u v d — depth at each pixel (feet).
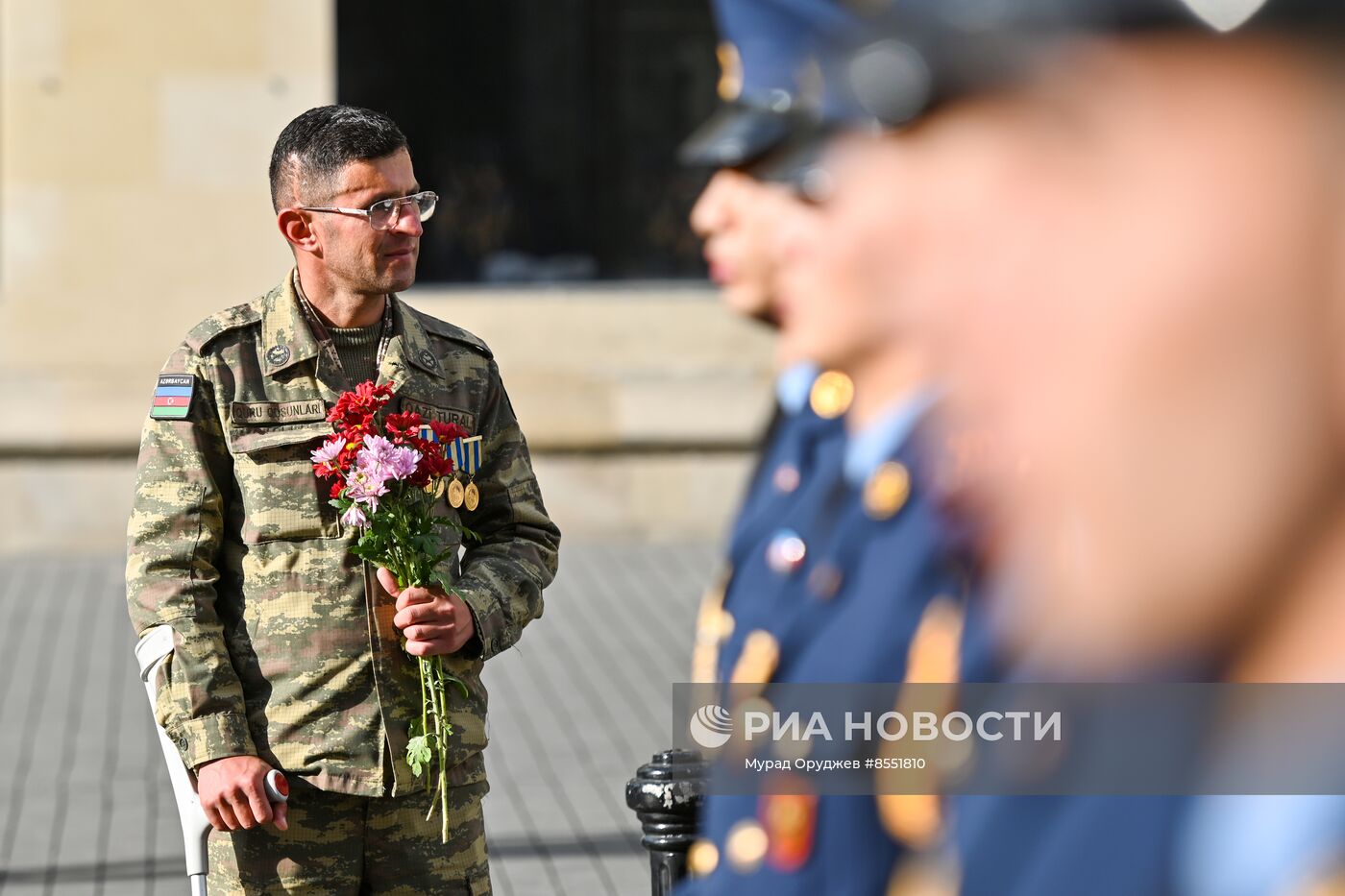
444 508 17.56
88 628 49.34
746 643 5.68
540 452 60.64
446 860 17.24
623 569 57.31
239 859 16.74
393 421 16.97
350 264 17.22
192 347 17.24
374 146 17.26
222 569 17.12
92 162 57.82
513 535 18.45
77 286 57.93
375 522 16.56
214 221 58.39
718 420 60.59
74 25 57.41
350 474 16.53
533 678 45.19
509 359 60.39
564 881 31.12
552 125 60.59
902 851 5.04
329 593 16.84
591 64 60.64
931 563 4.53
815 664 5.31
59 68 57.41
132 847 32.50
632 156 60.95
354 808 16.88
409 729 16.96
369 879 17.19
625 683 44.68
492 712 42.16
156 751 38.58
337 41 59.06
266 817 16.20
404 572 16.66
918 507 4.50
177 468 16.81
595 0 60.49
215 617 16.74
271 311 17.49
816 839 5.38
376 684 16.84
